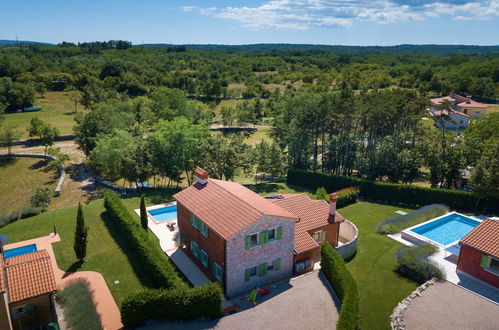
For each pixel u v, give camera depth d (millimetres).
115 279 31125
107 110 80312
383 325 25547
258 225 28906
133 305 24641
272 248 30547
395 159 58531
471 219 44750
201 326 25156
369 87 157625
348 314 23438
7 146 79500
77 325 25297
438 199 49750
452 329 24734
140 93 144750
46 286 25281
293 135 68188
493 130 65625
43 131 76688
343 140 66625
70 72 168000
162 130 56344
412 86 160375
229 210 30875
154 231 40531
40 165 72375
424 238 38281
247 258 29188
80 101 116875
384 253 36469
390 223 42562
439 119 62375
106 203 43625
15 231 40250
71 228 40938
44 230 40438
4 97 112062
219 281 29781
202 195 34719
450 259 34750
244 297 29016
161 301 25094
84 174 69500
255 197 34781
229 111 114062
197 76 186250
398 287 30344
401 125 71812
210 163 56344
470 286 30172
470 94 151625
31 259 28656
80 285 29734
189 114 98562
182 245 37219
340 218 37406
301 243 33188
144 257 31281
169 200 50938
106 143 59906
